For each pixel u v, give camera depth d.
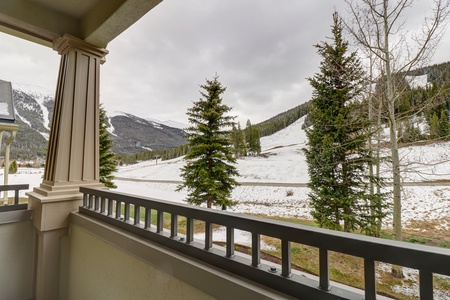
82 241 2.10
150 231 1.49
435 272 0.58
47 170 2.45
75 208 2.37
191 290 1.14
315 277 0.91
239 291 0.94
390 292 1.07
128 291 1.54
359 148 3.21
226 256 1.08
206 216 1.18
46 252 2.20
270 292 0.88
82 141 2.47
